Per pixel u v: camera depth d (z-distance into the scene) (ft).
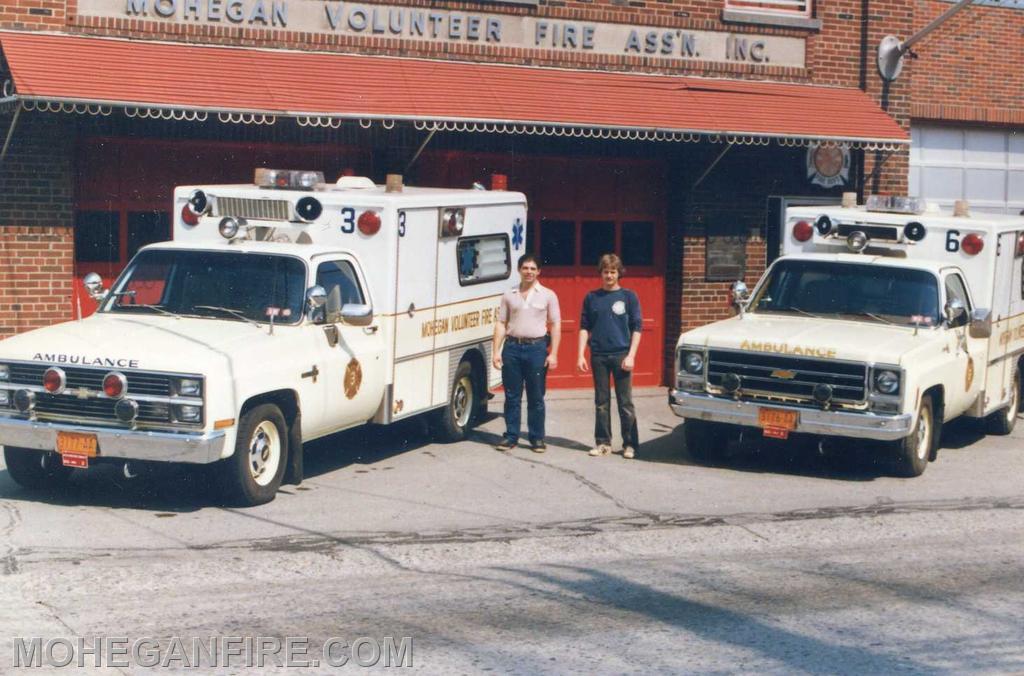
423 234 40.19
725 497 36.94
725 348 39.70
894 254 45.85
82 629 23.58
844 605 26.63
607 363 42.14
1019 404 51.44
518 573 28.45
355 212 38.45
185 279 36.22
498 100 50.14
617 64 56.13
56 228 45.78
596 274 57.77
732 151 58.65
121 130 46.96
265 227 39.11
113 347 32.12
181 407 31.24
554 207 56.54
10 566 27.30
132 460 32.12
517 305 42.45
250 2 48.78
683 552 30.86
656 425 49.62
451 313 42.45
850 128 56.75
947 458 44.50
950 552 31.63
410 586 27.12
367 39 50.93
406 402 40.04
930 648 23.89
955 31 70.33
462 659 22.43
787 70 59.93
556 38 54.80
